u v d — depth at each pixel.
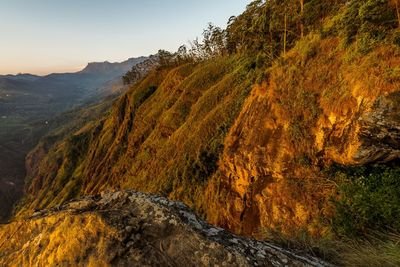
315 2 26.98
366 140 11.21
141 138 73.06
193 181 31.88
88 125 173.88
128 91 106.62
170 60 110.00
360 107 11.82
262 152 19.34
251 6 41.03
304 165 15.00
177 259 3.71
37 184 152.50
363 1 15.50
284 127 18.05
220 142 30.92
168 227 4.03
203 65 75.56
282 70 20.14
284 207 15.07
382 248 5.16
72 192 105.12
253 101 24.81
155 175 48.22
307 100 16.16
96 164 102.50
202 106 46.06
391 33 12.16
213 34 83.94
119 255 3.73
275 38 34.22
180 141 45.44
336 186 12.18
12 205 181.50
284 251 4.37
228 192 23.52
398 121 10.14
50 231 4.49
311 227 10.59
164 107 70.56
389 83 10.84
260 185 18.92
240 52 58.06
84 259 3.85
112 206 4.70
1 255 4.73
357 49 13.45
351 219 8.10
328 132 13.84
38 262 4.18
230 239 4.15
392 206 7.59
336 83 14.34
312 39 18.58
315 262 4.41
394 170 9.72
